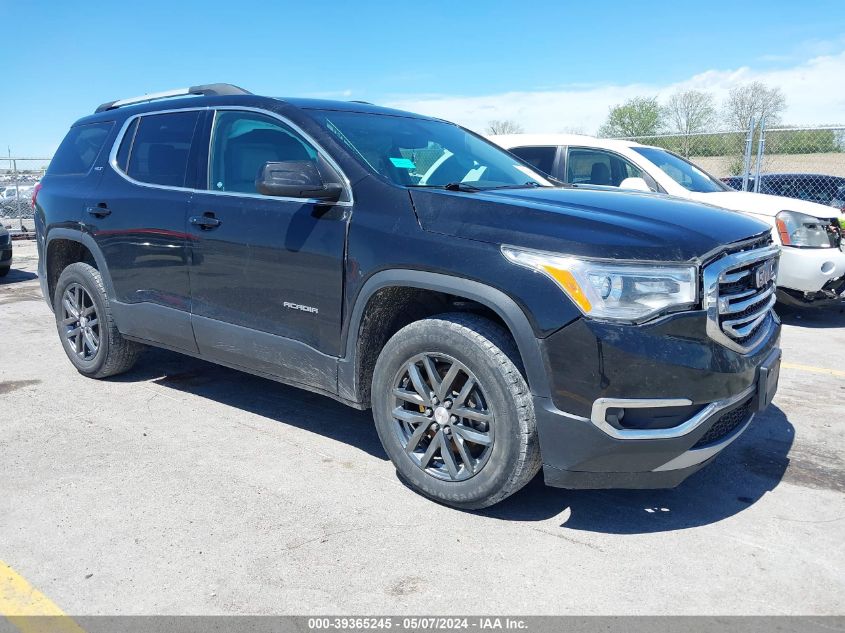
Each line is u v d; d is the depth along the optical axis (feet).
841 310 25.67
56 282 17.28
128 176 14.61
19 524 9.82
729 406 9.23
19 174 58.08
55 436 13.01
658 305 8.73
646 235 9.05
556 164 24.75
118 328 15.19
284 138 12.09
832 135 38.93
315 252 11.01
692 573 8.75
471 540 9.48
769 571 8.79
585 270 8.73
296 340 11.59
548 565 8.90
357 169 10.99
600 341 8.59
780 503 10.61
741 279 9.76
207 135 13.29
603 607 8.05
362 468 11.72
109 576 8.62
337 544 9.34
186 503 10.44
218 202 12.52
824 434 13.30
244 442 12.78
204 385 16.11
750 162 40.34
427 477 10.39
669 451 8.92
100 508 10.27
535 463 9.56
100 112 16.83
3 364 17.97
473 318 9.73
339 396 11.37
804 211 22.09
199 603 8.10
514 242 9.21
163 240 13.44
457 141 13.88
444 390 9.96
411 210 10.23
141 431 13.28
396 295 10.59
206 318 12.95
